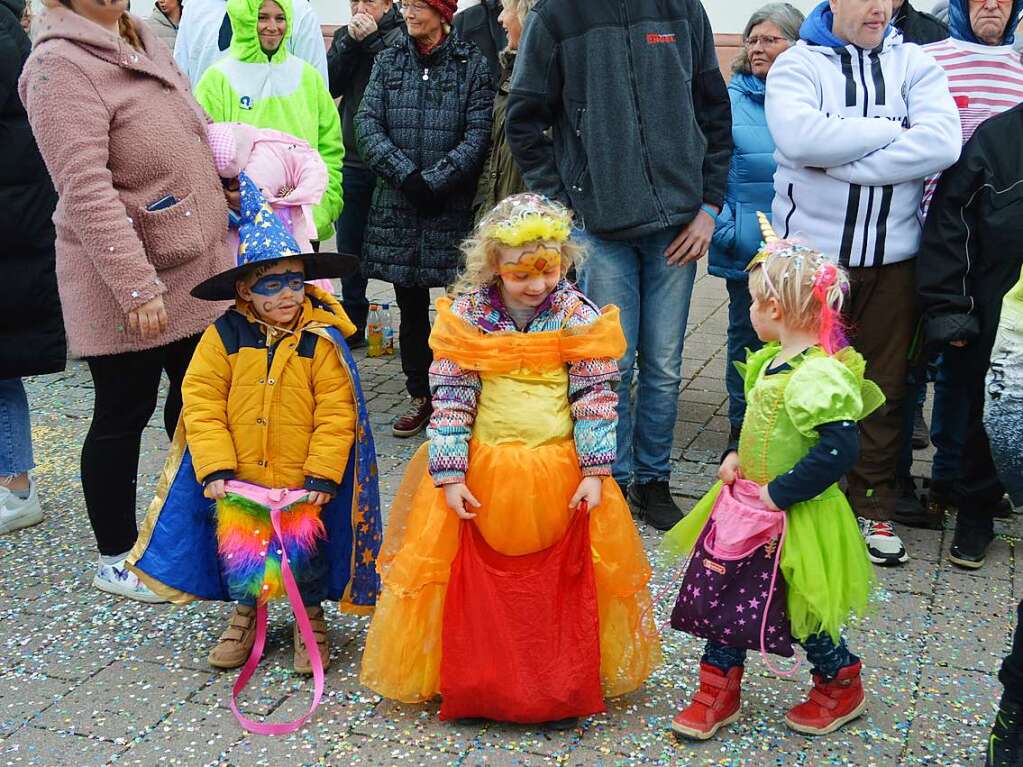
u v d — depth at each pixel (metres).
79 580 4.04
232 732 3.08
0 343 4.16
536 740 3.03
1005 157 3.93
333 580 3.44
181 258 3.62
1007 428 3.04
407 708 3.19
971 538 4.09
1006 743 2.75
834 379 2.77
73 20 3.40
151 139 3.53
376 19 6.36
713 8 9.92
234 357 3.26
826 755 2.95
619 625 3.16
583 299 3.08
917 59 4.11
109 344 3.60
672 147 4.20
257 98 5.04
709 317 7.67
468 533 3.03
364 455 3.33
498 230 2.91
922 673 3.35
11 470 4.39
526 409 2.98
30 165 4.09
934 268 4.01
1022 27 5.00
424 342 5.52
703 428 5.56
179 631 3.67
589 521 3.09
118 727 3.11
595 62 4.15
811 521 2.87
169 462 3.38
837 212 4.12
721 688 3.02
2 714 3.18
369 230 5.50
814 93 4.10
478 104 5.32
